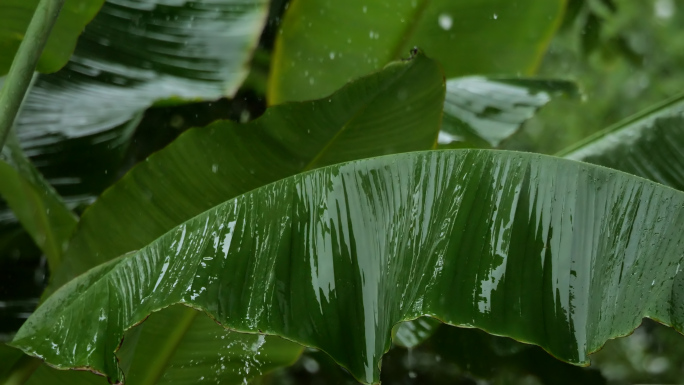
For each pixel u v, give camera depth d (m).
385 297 2.96
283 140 3.68
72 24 3.74
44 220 4.14
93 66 4.59
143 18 4.57
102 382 3.66
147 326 3.72
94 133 4.90
